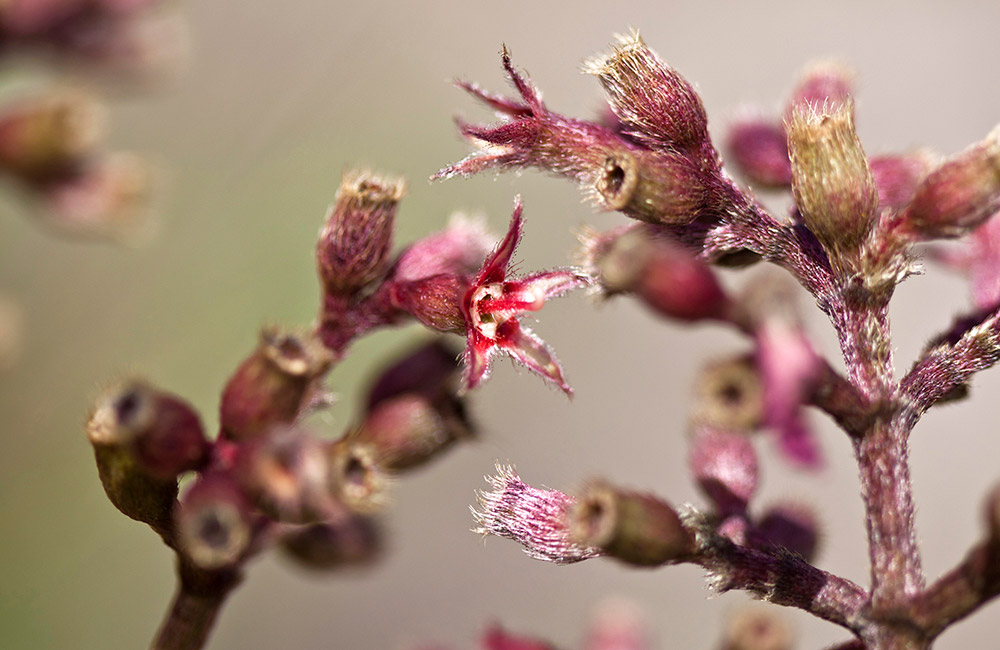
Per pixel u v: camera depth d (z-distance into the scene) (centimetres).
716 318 11
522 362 12
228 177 19
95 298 17
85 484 16
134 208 12
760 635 13
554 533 12
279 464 12
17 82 13
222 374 17
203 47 19
